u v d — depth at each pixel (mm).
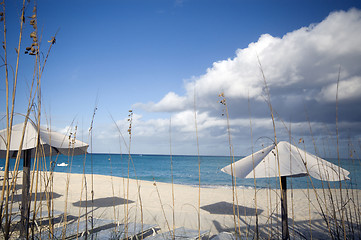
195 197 10641
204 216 6605
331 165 3502
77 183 14141
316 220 5844
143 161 70312
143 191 12078
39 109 1353
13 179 1252
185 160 78625
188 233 4164
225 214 7016
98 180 16328
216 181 24562
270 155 3873
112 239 3473
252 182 21766
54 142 4328
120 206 7824
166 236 3992
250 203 8562
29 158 4176
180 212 7141
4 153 4895
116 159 75125
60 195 9727
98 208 7375
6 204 1188
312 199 9023
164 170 42656
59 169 30703
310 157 3805
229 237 3873
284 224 3791
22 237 2049
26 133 3840
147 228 4438
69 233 3643
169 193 11750
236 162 4418
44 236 2539
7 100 1134
